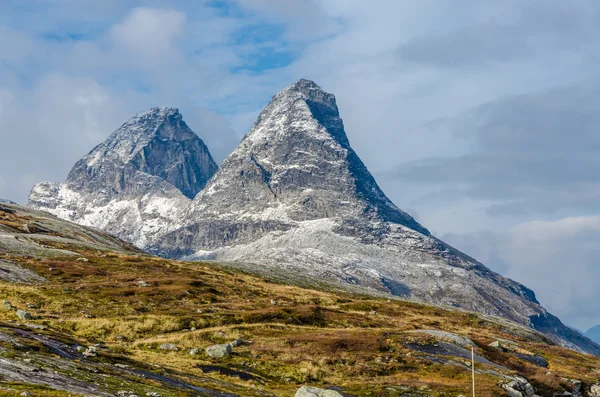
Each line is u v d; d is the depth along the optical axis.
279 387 73.56
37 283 122.94
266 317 112.94
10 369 44.59
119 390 46.72
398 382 77.62
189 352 83.88
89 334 86.94
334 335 99.50
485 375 84.69
